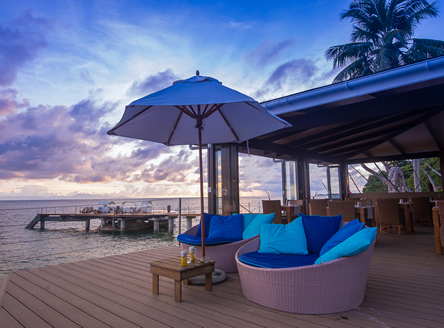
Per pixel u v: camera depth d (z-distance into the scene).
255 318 1.94
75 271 3.27
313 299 1.99
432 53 14.27
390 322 1.84
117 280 2.91
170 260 2.64
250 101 2.19
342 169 11.25
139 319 1.95
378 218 5.99
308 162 9.18
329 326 1.79
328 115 5.04
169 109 3.07
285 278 2.05
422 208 6.85
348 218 4.76
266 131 3.23
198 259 2.66
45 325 1.87
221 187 6.62
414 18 14.63
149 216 17.23
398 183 18.11
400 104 4.34
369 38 15.52
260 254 2.72
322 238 2.82
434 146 9.80
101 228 17.69
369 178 23.08
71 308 2.16
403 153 10.65
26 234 16.53
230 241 3.32
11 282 2.85
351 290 2.05
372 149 10.47
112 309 2.13
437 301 2.21
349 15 15.62
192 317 1.97
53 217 18.81
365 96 4.11
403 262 3.50
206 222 3.87
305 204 8.60
